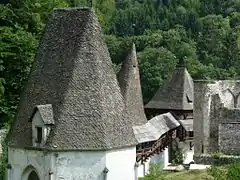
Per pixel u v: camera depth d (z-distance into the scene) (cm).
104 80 2962
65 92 2886
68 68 2923
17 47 5000
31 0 5434
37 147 2869
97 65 2952
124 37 11738
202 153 5550
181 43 11212
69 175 2823
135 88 4962
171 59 9606
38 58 3031
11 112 4900
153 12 13112
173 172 4931
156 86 9381
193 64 10675
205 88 5653
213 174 3694
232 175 3391
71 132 2839
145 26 12800
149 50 9750
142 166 4666
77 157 2828
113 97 2989
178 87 6550
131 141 3020
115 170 2911
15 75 5091
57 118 2859
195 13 12975
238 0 14162
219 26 12512
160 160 5459
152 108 6594
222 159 5053
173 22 12950
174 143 6106
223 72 10450
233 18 13338
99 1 11569
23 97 3056
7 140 3119
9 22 5397
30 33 5128
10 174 3050
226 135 5447
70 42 2962
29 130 2947
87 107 2883
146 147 4772
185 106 6444
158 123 5431
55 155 2808
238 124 5412
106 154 2847
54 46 2994
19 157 2995
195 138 5753
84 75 2917
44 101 2930
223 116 5512
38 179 2942
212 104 5644
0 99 4841
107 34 11888
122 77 4953
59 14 3042
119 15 12731
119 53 10962
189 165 5094
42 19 5556
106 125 2884
